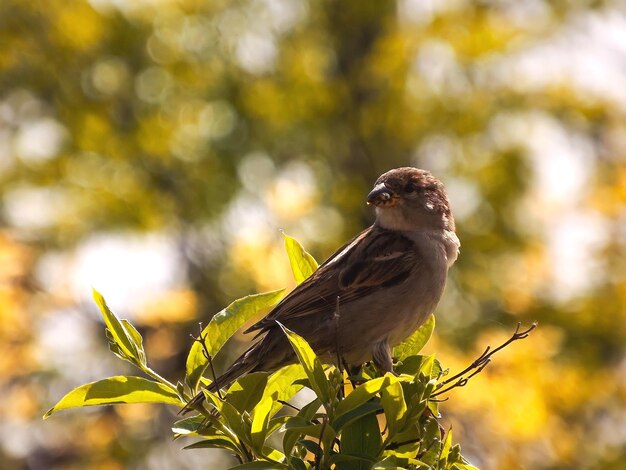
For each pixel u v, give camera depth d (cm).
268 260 1198
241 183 1697
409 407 505
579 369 1302
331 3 1716
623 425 1314
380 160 1723
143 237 1725
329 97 1708
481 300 1507
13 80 1752
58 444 1485
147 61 1731
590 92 1681
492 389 1105
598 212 1386
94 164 1738
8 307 1311
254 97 1717
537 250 1471
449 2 1675
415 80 1695
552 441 1226
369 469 493
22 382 1400
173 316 1352
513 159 1641
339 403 494
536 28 1692
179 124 1716
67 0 1703
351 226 1627
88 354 1479
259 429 505
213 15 1736
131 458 1488
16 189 1727
